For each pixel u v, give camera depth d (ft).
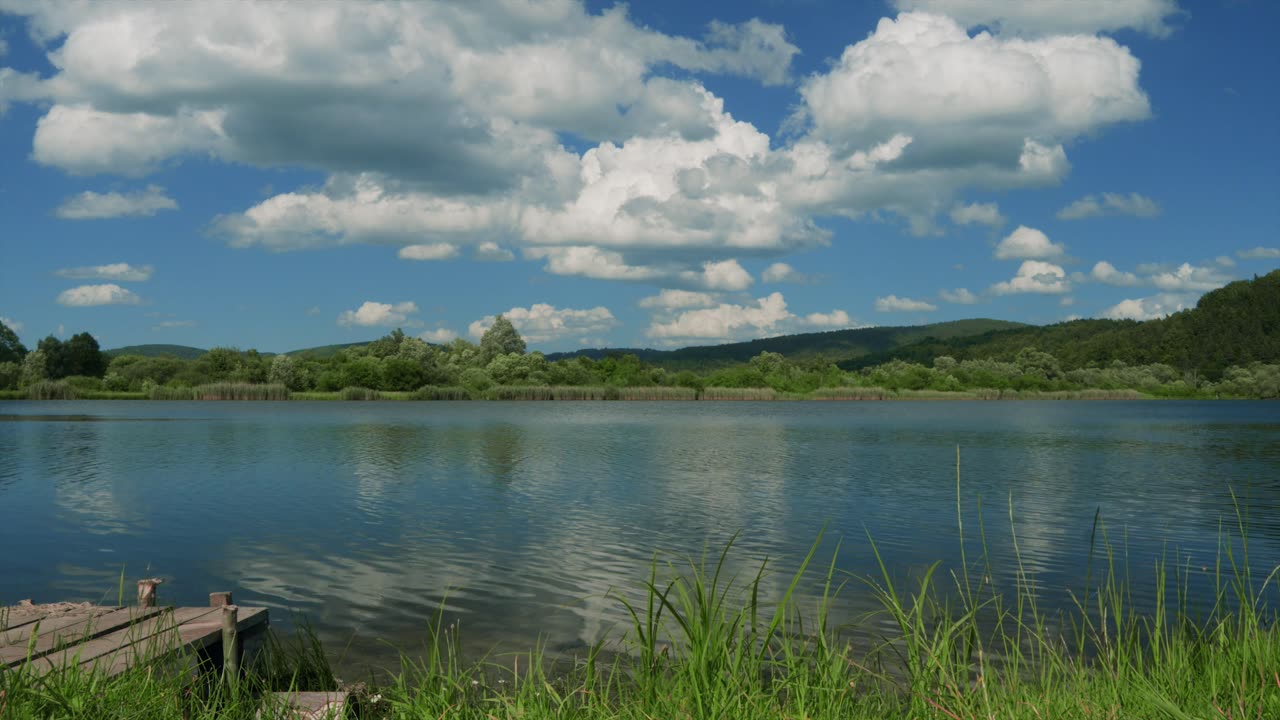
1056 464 110.73
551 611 38.78
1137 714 15.16
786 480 90.02
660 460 111.55
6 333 412.98
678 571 47.09
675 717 15.02
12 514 66.90
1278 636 20.04
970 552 52.95
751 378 461.37
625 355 472.03
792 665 16.88
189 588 43.27
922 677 17.24
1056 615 36.70
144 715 17.12
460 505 71.82
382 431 168.66
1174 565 49.14
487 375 420.77
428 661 31.17
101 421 199.41
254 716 20.06
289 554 51.62
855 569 47.73
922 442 147.23
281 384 368.27
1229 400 524.93
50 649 23.22
